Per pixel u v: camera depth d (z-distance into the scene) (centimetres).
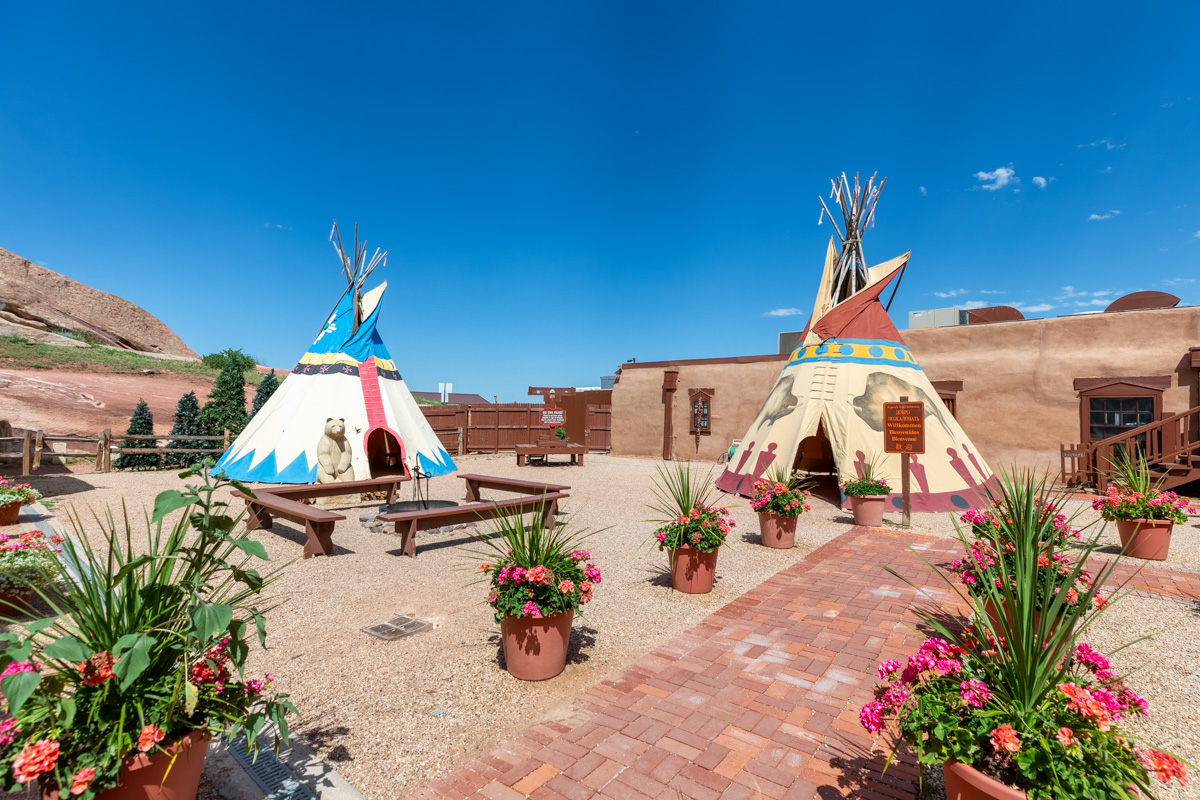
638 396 2248
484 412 2230
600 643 470
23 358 2459
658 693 378
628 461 2067
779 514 776
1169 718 340
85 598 232
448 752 318
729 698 370
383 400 1332
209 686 245
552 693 386
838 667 413
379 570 686
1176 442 1253
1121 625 485
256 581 268
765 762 300
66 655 207
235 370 2048
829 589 598
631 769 295
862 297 1261
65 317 3512
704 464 1955
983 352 1514
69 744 210
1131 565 674
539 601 397
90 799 202
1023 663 226
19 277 3522
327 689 391
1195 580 606
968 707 229
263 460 1208
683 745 317
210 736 239
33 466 1477
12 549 488
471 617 532
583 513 1056
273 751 311
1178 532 869
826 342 1247
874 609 533
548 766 299
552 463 1981
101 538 804
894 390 1156
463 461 1981
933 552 752
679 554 593
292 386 1299
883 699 247
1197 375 1264
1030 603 239
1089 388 1366
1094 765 200
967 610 515
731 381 2039
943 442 1114
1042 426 1424
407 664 431
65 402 2002
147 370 2784
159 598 245
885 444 945
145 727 210
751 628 492
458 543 830
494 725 346
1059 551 473
